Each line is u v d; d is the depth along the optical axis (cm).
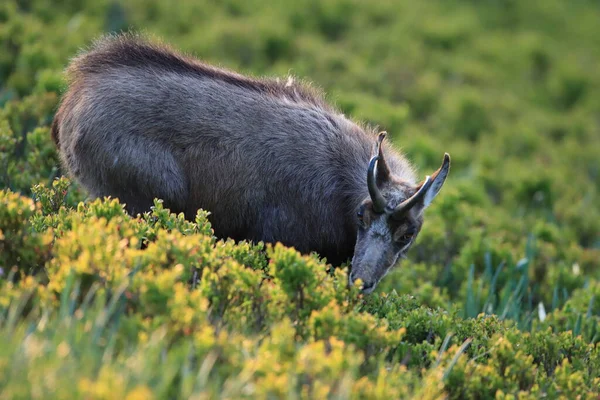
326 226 1722
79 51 1884
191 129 1664
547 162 4316
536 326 1888
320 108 1780
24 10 3850
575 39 6581
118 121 1633
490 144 4338
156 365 1020
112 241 1219
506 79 5475
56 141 1789
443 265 2470
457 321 1529
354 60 4616
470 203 3162
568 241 3047
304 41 4609
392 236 1550
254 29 4444
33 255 1236
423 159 3503
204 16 4600
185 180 1680
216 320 1220
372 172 1512
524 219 3244
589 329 1889
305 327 1236
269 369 1031
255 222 1717
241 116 1691
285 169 1694
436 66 5100
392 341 1239
